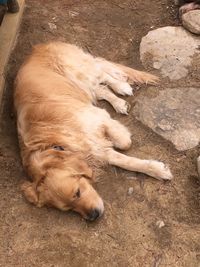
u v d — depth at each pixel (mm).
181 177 1675
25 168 1678
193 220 1547
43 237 1561
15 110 1889
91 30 2410
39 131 1685
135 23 2439
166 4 2539
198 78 2055
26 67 1947
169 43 2227
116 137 1758
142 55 2211
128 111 1945
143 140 1819
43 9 2531
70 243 1532
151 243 1502
